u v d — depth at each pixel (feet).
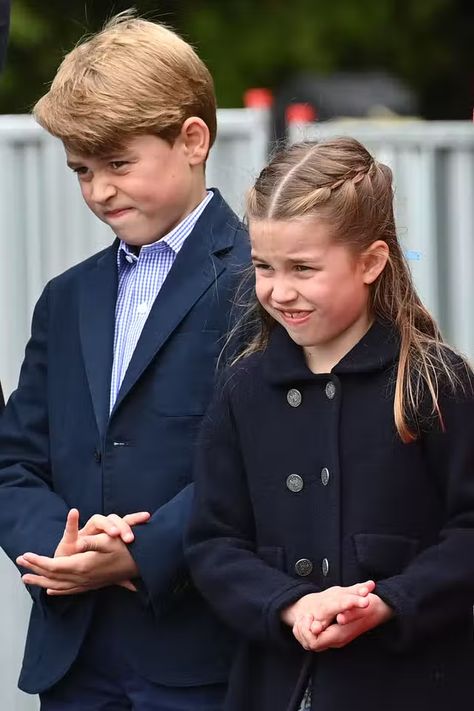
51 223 53.16
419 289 58.23
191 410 37.37
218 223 38.91
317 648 32.17
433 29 152.25
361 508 33.73
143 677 37.52
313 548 34.30
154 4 50.62
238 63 137.80
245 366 35.68
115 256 39.52
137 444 37.52
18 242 53.11
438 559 33.04
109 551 36.06
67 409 38.91
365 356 34.30
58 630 38.14
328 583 33.81
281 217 33.35
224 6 138.82
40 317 40.47
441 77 154.40
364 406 34.14
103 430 37.88
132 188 37.27
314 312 33.71
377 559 33.45
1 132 52.90
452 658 34.17
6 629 52.95
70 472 38.60
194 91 38.22
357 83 115.24
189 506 36.58
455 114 155.74
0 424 40.68
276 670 34.65
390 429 33.83
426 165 58.44
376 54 149.18
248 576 34.17
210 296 37.88
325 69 140.87
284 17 140.67
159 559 36.14
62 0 110.73
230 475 35.63
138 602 37.42
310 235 33.27
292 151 34.76
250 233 34.24
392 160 58.18
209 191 39.70
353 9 144.36
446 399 33.73
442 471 33.86
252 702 35.40
